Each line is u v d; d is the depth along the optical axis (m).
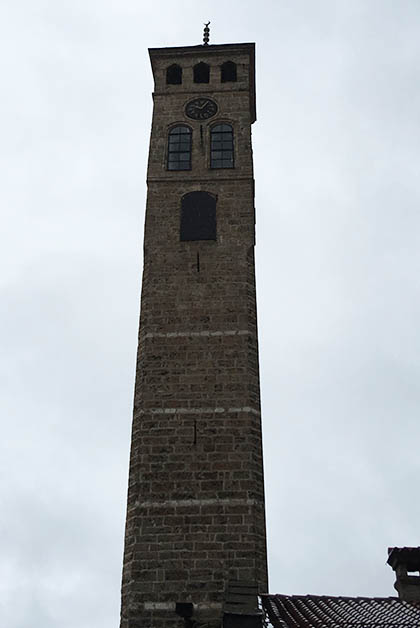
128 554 33.53
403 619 25.02
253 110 52.59
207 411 36.84
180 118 47.75
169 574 32.62
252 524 33.59
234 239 42.22
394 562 30.47
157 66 50.59
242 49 50.56
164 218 43.28
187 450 35.78
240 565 32.66
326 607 27.83
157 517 34.06
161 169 45.31
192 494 34.59
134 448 36.34
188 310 39.91
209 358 38.34
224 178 44.66
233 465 35.25
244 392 37.28
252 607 26.92
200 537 33.44
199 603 31.88
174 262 41.56
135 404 37.75
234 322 39.41
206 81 50.34
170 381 37.81
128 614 31.81
